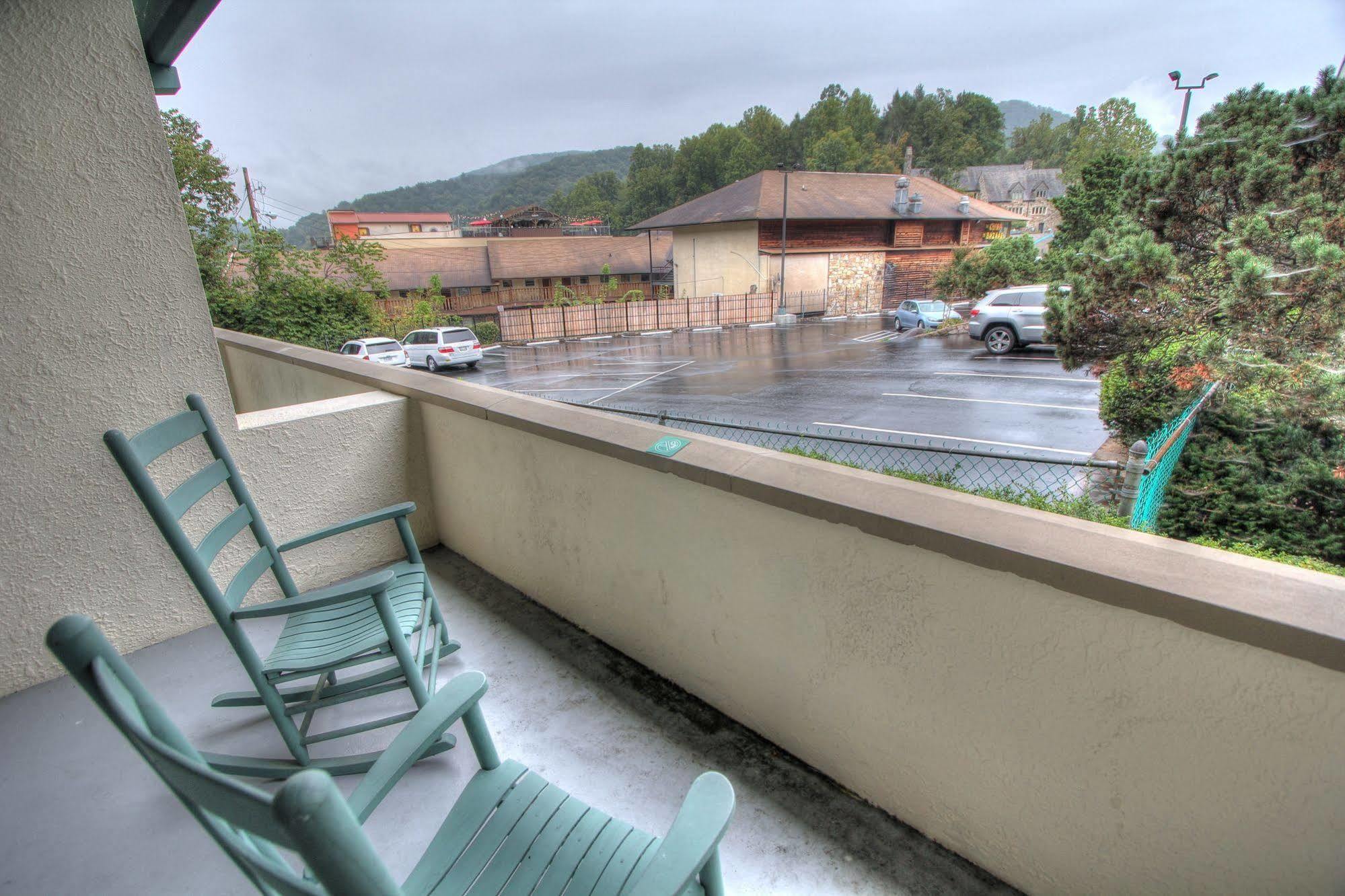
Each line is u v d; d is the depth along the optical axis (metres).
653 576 1.83
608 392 13.36
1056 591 0.99
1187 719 0.92
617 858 0.93
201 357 2.11
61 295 1.83
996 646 1.10
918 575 1.17
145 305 1.97
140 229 1.92
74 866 1.42
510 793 1.04
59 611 2.01
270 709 1.53
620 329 27.84
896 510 1.16
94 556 2.04
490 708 1.85
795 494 1.29
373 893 0.48
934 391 10.65
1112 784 1.03
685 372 15.74
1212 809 0.93
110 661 0.66
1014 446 6.96
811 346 19.77
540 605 2.39
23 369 1.80
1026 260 18.20
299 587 2.53
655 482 1.70
